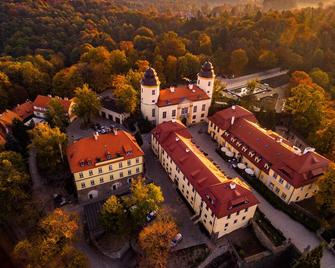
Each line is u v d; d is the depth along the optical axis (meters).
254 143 80.25
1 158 68.19
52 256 52.38
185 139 80.00
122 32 181.88
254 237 64.81
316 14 173.88
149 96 94.62
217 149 89.00
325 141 83.88
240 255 59.72
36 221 65.56
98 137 72.31
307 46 149.50
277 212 69.50
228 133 87.69
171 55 145.62
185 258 60.59
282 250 60.78
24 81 125.25
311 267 50.12
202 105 101.50
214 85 112.06
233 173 80.25
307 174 68.31
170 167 77.62
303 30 154.25
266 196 72.69
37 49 157.88
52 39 170.12
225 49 161.38
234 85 138.38
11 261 63.38
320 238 63.34
